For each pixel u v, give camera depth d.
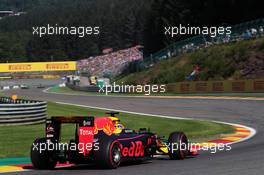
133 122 89.69
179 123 87.88
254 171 36.38
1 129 71.94
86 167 40.84
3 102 130.88
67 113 109.50
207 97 153.50
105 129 38.91
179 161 43.62
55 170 39.12
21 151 51.97
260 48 193.00
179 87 185.25
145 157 44.12
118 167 39.88
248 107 116.31
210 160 43.59
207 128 79.38
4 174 36.97
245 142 60.75
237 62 193.88
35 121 80.75
